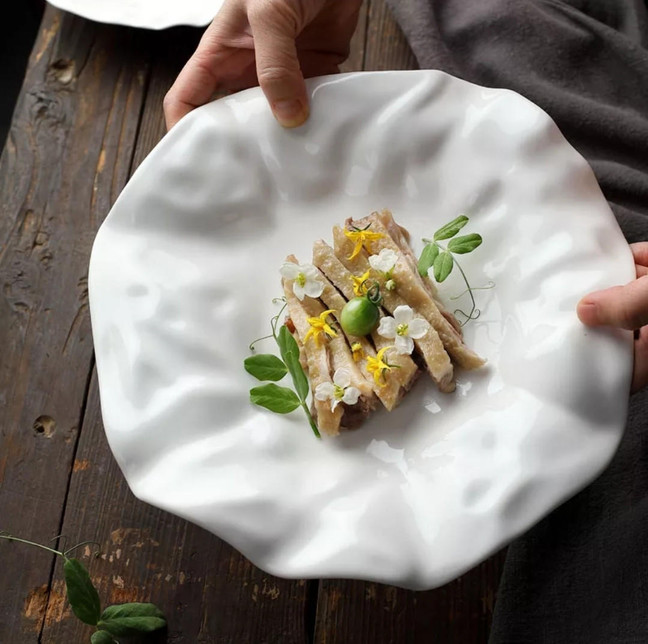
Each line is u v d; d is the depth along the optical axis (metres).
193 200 0.50
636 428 0.54
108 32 0.66
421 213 0.52
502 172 0.49
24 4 0.85
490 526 0.42
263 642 0.52
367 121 0.51
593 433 0.43
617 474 0.53
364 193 0.52
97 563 0.53
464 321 0.49
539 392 0.44
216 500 0.43
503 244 0.49
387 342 0.47
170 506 0.43
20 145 0.63
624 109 0.63
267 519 0.43
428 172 0.51
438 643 0.52
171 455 0.45
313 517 0.44
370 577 0.42
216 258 0.51
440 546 0.42
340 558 0.42
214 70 0.57
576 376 0.44
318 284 0.47
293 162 0.51
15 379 0.57
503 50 0.64
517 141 0.49
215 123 0.51
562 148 0.48
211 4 0.63
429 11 0.63
